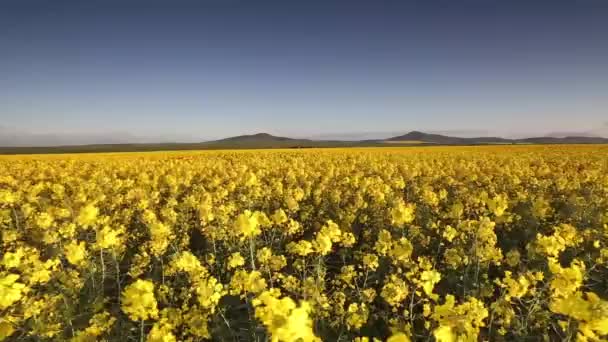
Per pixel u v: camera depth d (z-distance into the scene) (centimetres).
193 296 713
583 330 290
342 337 586
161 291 695
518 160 3547
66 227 1033
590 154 4497
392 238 1079
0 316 544
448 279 810
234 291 591
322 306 594
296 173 2534
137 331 624
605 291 732
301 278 812
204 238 1248
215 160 4159
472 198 1362
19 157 5625
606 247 891
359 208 1447
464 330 341
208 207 1195
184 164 3453
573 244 838
